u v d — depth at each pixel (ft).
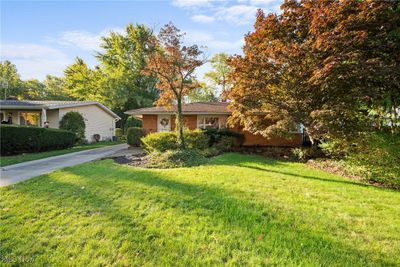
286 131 30.30
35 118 66.49
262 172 22.29
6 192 15.70
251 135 48.65
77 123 57.93
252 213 11.80
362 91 23.59
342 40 23.65
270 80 28.63
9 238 9.91
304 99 28.78
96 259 8.46
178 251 8.73
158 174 20.30
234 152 40.57
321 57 25.43
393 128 25.59
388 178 19.42
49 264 8.29
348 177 21.77
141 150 43.96
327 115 24.85
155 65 30.91
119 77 96.53
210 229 10.19
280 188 16.56
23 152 38.42
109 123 78.38
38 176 20.35
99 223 10.95
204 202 13.26
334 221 11.10
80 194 14.93
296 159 33.60
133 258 8.43
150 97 104.37
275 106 30.22
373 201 14.30
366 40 23.45
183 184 16.94
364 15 23.25
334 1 25.67
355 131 24.81
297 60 26.89
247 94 29.73
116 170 22.24
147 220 11.14
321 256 8.28
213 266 7.86
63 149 46.88
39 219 11.57
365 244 9.11
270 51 27.99
